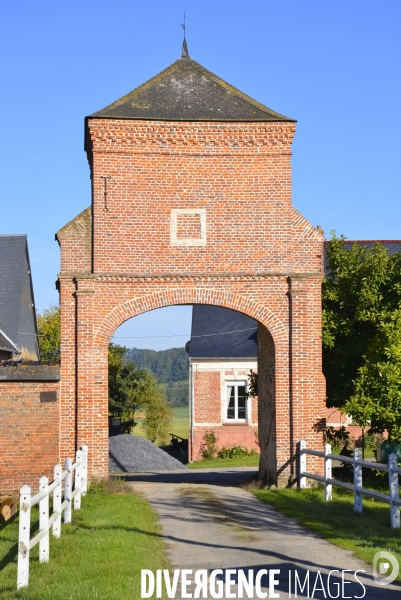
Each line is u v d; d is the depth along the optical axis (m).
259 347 21.86
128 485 18.95
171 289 19.23
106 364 18.91
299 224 19.70
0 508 14.73
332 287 21.78
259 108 20.06
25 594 8.70
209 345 40.25
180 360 147.75
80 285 18.92
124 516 14.16
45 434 18.55
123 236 19.17
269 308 19.47
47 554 10.42
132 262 19.16
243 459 36.91
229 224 19.47
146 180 19.31
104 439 18.70
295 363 19.34
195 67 21.08
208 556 11.09
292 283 19.41
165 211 19.34
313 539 12.33
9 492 18.30
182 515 14.97
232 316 42.06
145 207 19.28
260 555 11.12
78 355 18.77
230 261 19.42
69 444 18.67
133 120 19.23
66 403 18.75
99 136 19.17
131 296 19.12
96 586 8.93
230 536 12.67
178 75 20.73
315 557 10.95
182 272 19.27
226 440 39.19
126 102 19.86
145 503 16.34
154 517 14.59
